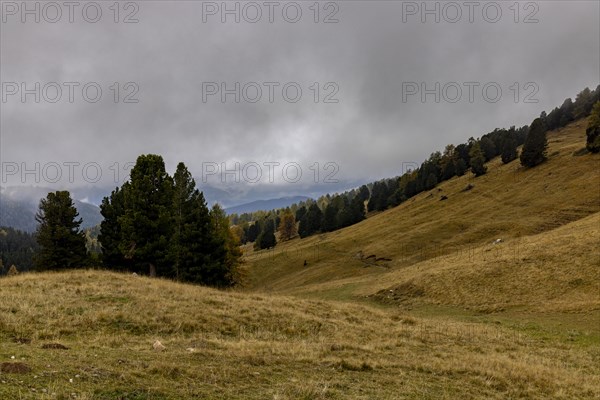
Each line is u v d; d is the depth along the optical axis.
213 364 9.91
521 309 31.98
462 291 38.56
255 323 17.33
